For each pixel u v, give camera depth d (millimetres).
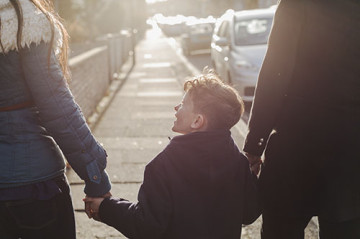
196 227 1729
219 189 1747
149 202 1726
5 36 1580
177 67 18266
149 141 6574
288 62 1944
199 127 1771
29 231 1734
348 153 1890
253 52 9102
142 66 19266
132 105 9703
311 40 1891
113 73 14914
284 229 2072
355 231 1928
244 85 8656
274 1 31578
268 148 2047
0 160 1653
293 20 1907
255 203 1916
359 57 1867
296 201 1986
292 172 1975
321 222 1998
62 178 1827
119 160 5602
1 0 1592
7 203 1671
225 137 1777
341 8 1855
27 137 1687
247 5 27594
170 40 42469
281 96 1983
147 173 1764
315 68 1909
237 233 1824
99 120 8109
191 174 1723
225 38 10031
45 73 1644
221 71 10453
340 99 1882
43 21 1627
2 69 1623
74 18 22375
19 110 1678
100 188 1836
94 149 1771
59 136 1696
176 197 1719
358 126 1888
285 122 1992
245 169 1858
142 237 1749
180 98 10594
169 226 1751
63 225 1835
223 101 1764
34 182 1692
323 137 1909
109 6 40562
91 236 3547
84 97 7648
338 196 1897
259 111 2014
